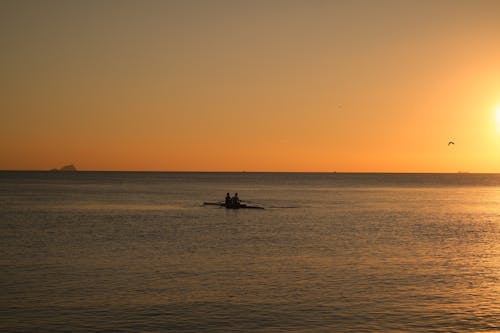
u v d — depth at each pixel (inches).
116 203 4094.5
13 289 1245.7
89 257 1652.3
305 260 1630.2
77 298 1177.4
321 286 1301.7
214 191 6486.2
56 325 1008.2
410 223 2780.5
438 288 1293.1
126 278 1365.7
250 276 1402.6
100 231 2314.2
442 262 1616.6
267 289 1272.1
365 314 1091.3
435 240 2111.2
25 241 1984.5
